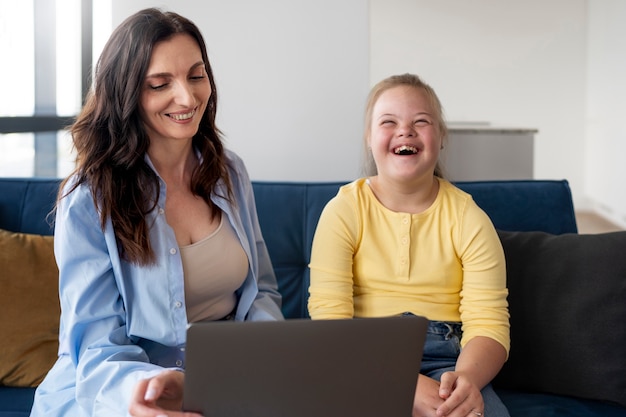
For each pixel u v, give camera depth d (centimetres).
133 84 152
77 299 151
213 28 249
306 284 207
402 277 175
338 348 116
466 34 750
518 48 749
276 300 181
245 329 111
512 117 759
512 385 181
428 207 179
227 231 166
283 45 249
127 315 156
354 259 179
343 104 251
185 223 163
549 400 174
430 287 175
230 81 251
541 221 209
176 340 156
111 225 153
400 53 756
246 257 168
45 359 179
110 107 156
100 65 156
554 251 187
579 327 178
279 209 210
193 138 171
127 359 147
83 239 153
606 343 176
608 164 679
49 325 183
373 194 181
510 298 184
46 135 344
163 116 156
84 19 356
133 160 155
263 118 252
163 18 156
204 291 162
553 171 764
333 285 174
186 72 155
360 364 117
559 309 180
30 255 189
